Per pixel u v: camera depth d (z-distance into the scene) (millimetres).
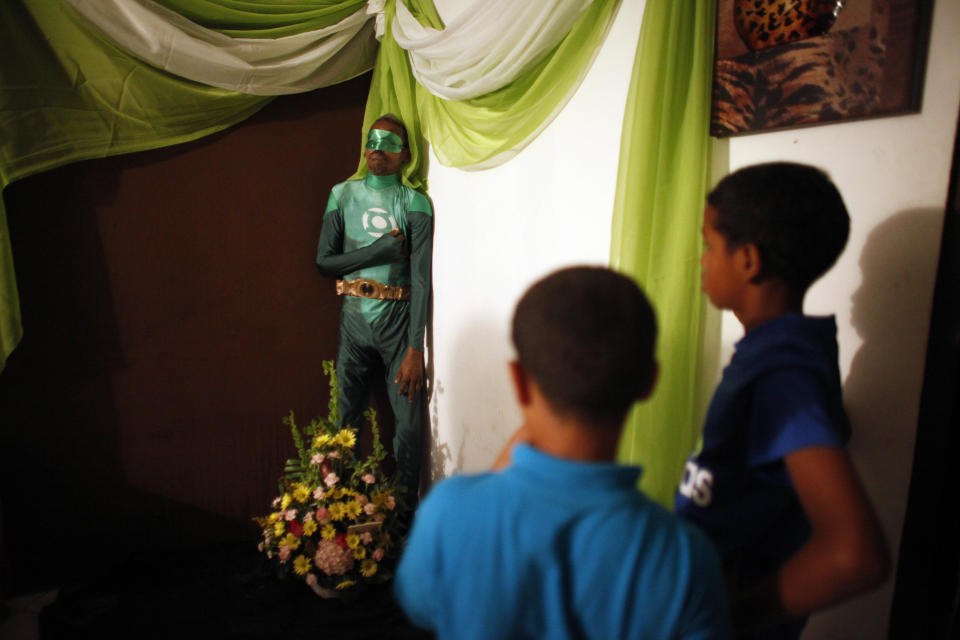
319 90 2514
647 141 1279
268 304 2537
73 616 2029
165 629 1960
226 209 2430
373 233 2402
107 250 2262
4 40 1933
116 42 2055
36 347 2193
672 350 1230
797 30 1096
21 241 2137
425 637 1935
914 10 956
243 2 2230
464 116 2053
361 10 2406
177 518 2469
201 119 2305
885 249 1036
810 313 1170
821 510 635
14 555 2213
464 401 2330
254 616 2031
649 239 1295
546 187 1808
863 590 604
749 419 766
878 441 1068
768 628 867
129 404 2350
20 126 1984
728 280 824
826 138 1101
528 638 590
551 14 1564
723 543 793
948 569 977
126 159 2248
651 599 573
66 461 2271
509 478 623
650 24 1275
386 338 2449
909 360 1017
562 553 583
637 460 1267
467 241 2248
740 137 1237
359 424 2604
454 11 2133
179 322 2400
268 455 2598
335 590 2094
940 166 959
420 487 2764
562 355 600
